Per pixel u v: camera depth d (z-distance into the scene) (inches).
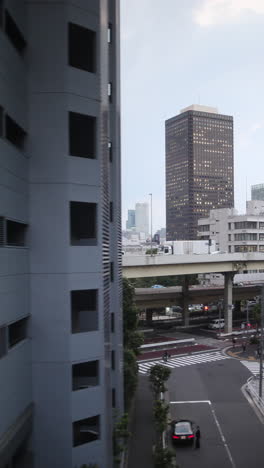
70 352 629.6
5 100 533.3
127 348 1419.8
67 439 623.5
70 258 633.0
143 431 1141.1
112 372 1010.1
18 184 577.9
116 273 1016.9
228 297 2775.6
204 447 1042.1
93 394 652.7
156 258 2267.5
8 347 542.0
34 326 623.5
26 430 581.6
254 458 976.3
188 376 1752.0
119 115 1082.1
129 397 1295.5
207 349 2294.5
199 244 3929.6
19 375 568.1
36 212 625.0
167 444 1061.8
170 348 2322.8
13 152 556.1
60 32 627.8
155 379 1284.4
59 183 628.7
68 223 630.5
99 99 672.4
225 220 5216.5
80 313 730.8
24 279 599.2
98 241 669.9
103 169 729.6
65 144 630.5
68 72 633.6
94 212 671.8
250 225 4963.1
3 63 526.0
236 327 3009.4
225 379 1696.6
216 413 1294.3
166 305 2989.7
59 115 628.1
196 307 4192.9
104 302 708.0
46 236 626.2
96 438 677.9
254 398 1419.8
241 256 2672.2
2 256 514.3
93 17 667.4
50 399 623.8
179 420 1117.7
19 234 619.8
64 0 629.3
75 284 637.3
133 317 1507.1
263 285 1443.2
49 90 627.2
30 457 610.9
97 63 676.1
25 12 625.0
